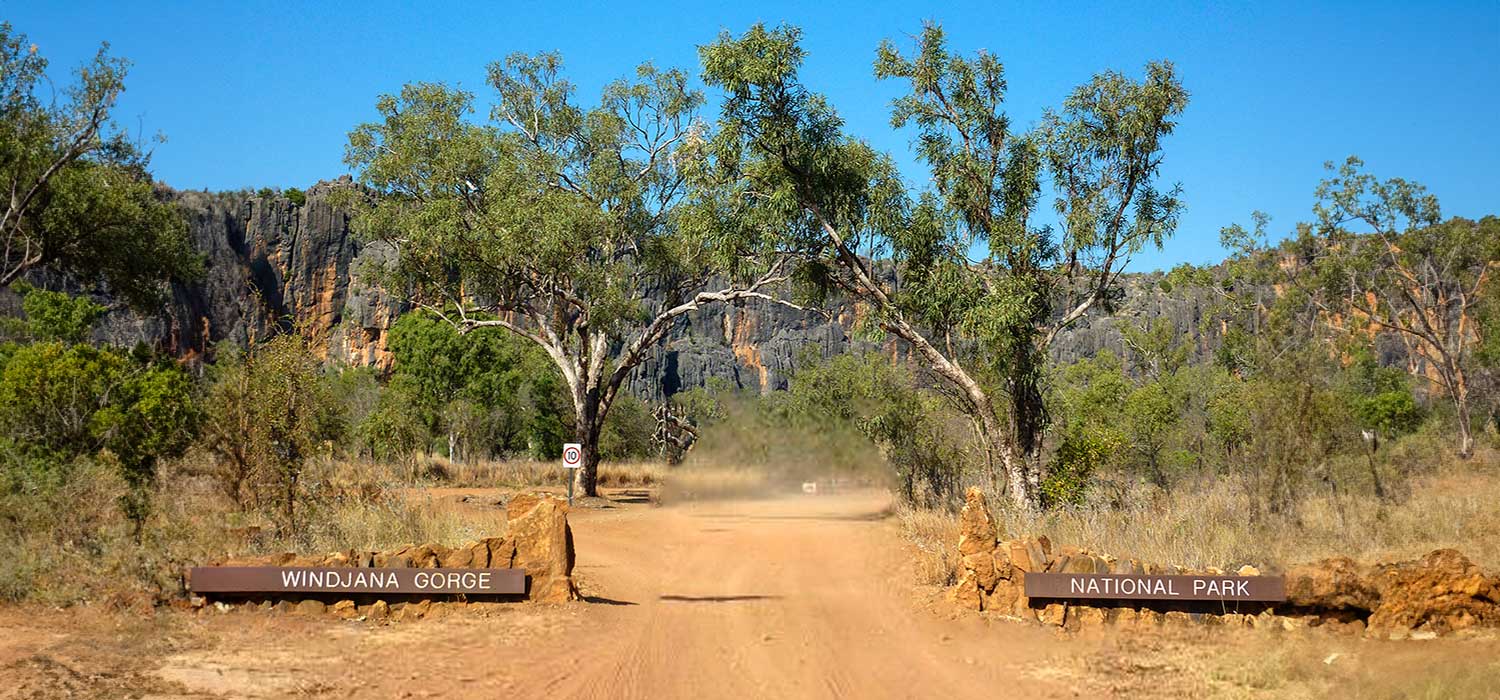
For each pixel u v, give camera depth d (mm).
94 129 34812
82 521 12648
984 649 8906
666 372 131625
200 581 10047
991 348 20266
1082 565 10070
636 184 32656
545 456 57250
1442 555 9570
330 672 8109
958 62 20953
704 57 20719
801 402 15883
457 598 10273
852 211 21312
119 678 7785
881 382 21562
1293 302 54688
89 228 36281
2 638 8836
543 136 34094
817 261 22125
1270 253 57219
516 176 31750
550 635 9305
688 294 34500
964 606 10180
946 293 20469
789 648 8891
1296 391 17719
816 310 23578
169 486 16656
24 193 34719
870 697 7574
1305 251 57875
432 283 34062
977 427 21328
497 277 32750
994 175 21141
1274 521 15070
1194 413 27031
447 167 31969
